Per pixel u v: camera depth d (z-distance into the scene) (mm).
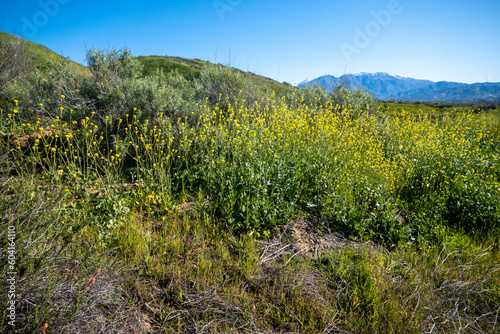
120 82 6355
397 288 3043
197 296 2693
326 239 3816
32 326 1908
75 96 6191
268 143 5289
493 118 11258
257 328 2477
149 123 5613
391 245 3787
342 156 5543
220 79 8672
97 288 2375
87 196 3674
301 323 2568
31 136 5477
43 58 12531
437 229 4078
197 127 5941
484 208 4461
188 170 4887
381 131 8539
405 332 2574
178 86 8648
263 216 3879
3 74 9375
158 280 2828
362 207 4340
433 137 7945
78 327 2086
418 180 5297
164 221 3764
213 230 3605
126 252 3086
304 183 4785
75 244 2662
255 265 3145
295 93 11227
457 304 2854
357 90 11859
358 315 2730
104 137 5641
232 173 4391
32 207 2553
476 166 5922
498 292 3053
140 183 4312
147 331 2307
